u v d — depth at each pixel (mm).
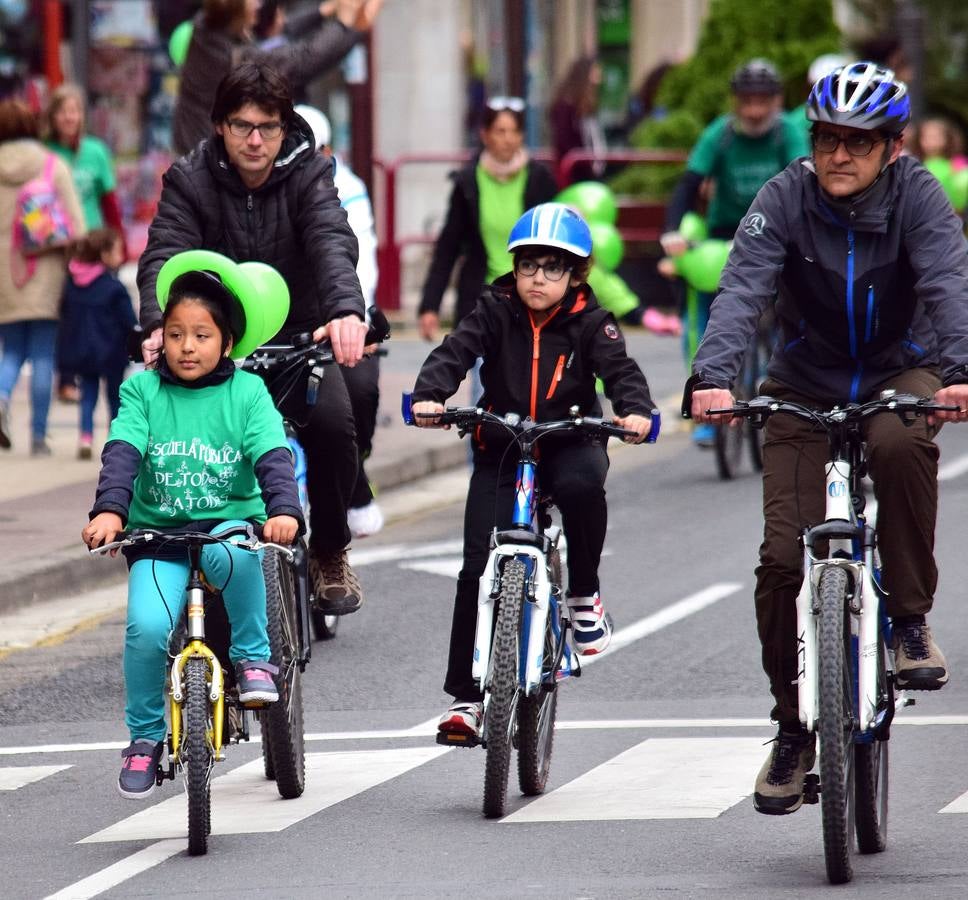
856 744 22812
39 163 53219
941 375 23422
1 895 22578
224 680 24969
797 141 54656
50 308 53469
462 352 26422
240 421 24453
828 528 22297
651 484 53125
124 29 98688
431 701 31953
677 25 132625
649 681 32969
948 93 112438
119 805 26469
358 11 42188
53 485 49688
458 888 22156
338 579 33594
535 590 25203
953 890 21750
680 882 22266
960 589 39250
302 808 25953
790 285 23656
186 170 30406
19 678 34062
